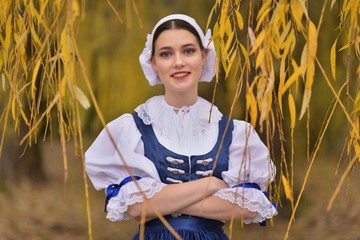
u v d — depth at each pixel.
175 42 2.83
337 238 8.91
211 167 2.90
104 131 2.93
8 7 2.75
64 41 2.21
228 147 2.93
